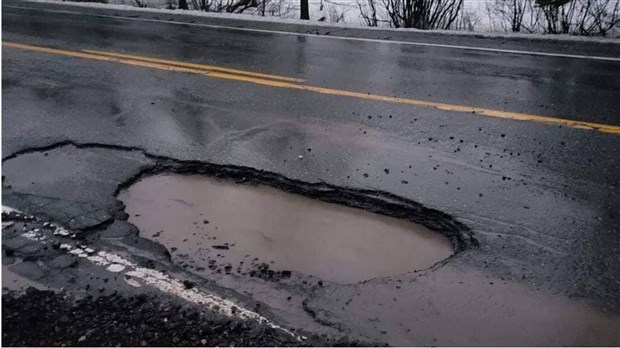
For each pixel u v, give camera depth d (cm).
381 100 552
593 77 621
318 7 1159
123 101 553
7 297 262
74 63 690
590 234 322
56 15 1044
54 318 249
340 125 490
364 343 239
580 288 276
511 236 322
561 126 479
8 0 1215
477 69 661
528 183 382
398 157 425
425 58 717
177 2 1201
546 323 253
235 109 531
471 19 977
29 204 353
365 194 374
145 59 711
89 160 424
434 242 328
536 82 605
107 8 1109
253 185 394
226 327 246
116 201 364
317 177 396
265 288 279
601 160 414
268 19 982
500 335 245
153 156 431
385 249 320
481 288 277
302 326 249
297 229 339
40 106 537
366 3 1096
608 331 248
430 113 515
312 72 652
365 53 746
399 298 270
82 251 304
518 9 932
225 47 780
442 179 390
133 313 254
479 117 503
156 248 312
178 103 548
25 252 299
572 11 860
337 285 282
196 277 284
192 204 368
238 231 336
